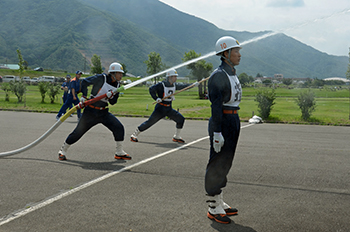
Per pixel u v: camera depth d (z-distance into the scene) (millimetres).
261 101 15352
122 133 6289
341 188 4656
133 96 37531
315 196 4289
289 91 66625
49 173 5207
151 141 8688
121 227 3250
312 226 3348
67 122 12734
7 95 23734
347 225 3383
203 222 3412
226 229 3248
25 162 5941
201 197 4176
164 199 4078
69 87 13148
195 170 5527
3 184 4605
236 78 3654
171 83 8484
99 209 3713
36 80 80625
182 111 19031
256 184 4801
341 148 8008
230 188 4590
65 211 3641
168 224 3342
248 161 6359
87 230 3172
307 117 15336
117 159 6320
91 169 5500
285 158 6699
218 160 3566
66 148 6203
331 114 18609
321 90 73250
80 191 4336
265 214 3656
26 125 11453
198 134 10172
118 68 6090
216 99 3475
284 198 4195
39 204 3842
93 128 11031
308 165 6074
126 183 4727
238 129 3654
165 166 5781
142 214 3590
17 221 3363
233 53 3600
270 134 10508
